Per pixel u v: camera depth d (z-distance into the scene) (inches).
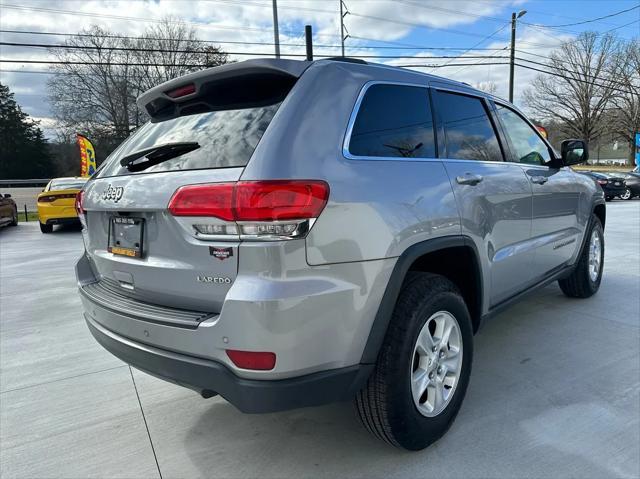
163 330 79.6
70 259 341.4
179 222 77.7
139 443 101.3
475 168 111.0
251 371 71.7
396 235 83.3
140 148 98.0
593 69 2096.5
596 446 93.7
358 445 97.5
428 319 89.9
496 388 118.0
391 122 93.7
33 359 148.6
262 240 70.2
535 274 143.1
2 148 2378.2
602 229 194.1
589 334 151.6
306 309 71.6
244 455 95.9
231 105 88.4
